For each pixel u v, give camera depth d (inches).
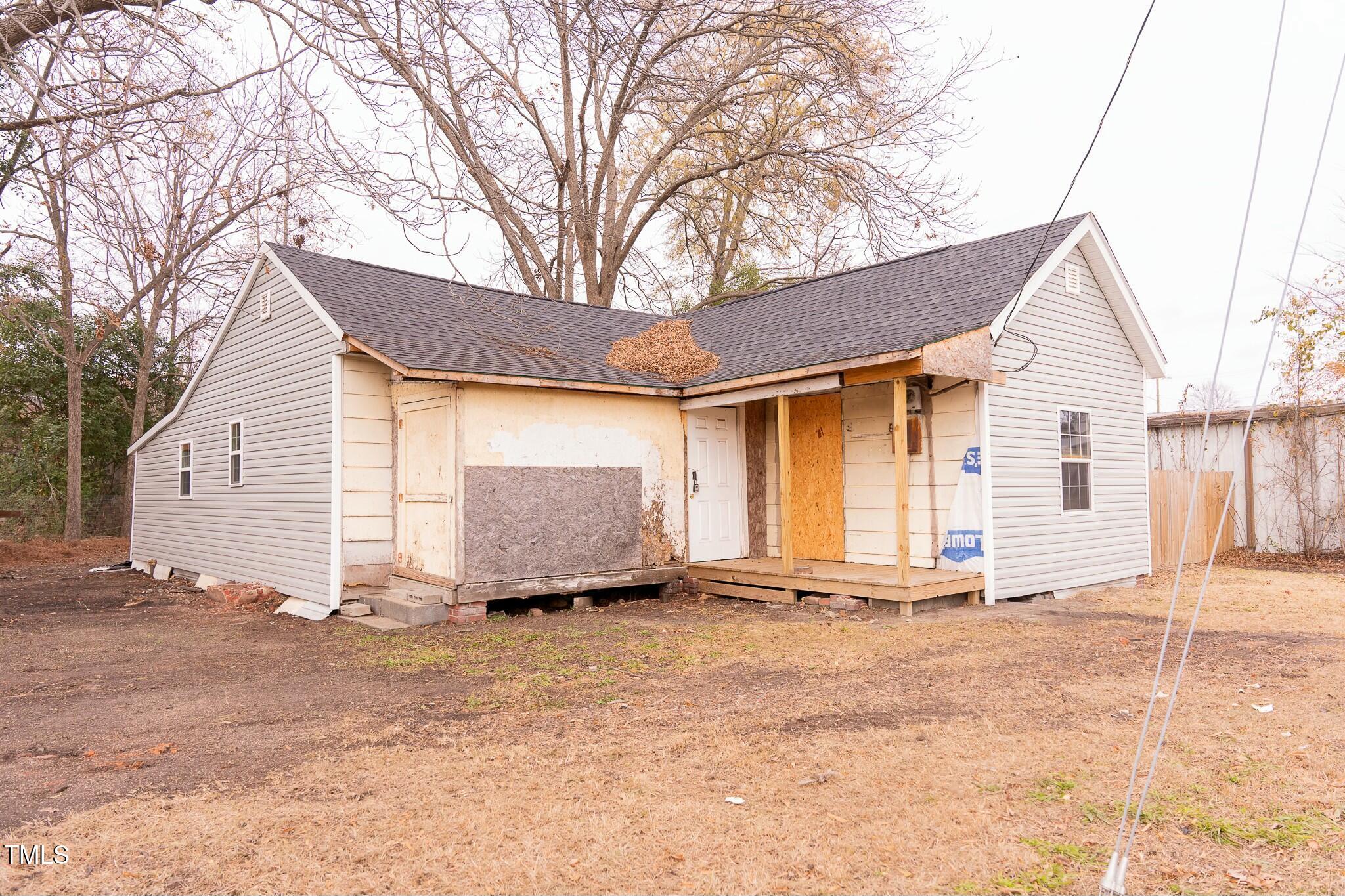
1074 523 452.1
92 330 912.3
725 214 1058.1
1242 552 641.6
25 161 408.8
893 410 440.1
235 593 466.0
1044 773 172.9
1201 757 181.0
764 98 861.2
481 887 127.8
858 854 137.4
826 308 497.4
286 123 314.8
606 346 510.0
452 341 420.2
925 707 224.8
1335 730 198.8
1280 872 129.8
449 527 383.6
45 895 126.9
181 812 159.0
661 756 187.6
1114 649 298.2
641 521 450.3
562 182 773.3
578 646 319.3
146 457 689.0
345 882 130.4
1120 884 117.6
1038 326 433.1
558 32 336.5
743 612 401.7
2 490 922.7
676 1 573.6
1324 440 608.4
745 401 438.0
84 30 270.2
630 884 128.3
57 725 222.4
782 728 207.3
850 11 688.4
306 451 438.0
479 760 187.0
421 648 319.6
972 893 124.2
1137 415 514.0
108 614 438.9
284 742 203.6
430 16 296.0
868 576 400.8
